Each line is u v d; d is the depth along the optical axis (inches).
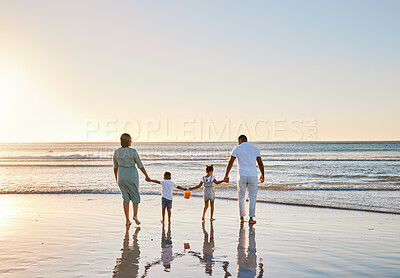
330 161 1259.2
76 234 243.0
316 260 183.2
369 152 2532.0
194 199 440.1
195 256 189.9
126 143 273.1
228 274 159.2
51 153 2534.5
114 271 161.6
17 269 163.6
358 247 211.0
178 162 1224.8
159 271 162.4
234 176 723.4
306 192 480.4
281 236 241.4
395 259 185.3
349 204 385.4
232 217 319.3
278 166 1015.6
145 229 263.0
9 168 937.5
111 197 448.8
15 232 248.8
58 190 508.4
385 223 287.9
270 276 157.1
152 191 505.4
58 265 170.4
